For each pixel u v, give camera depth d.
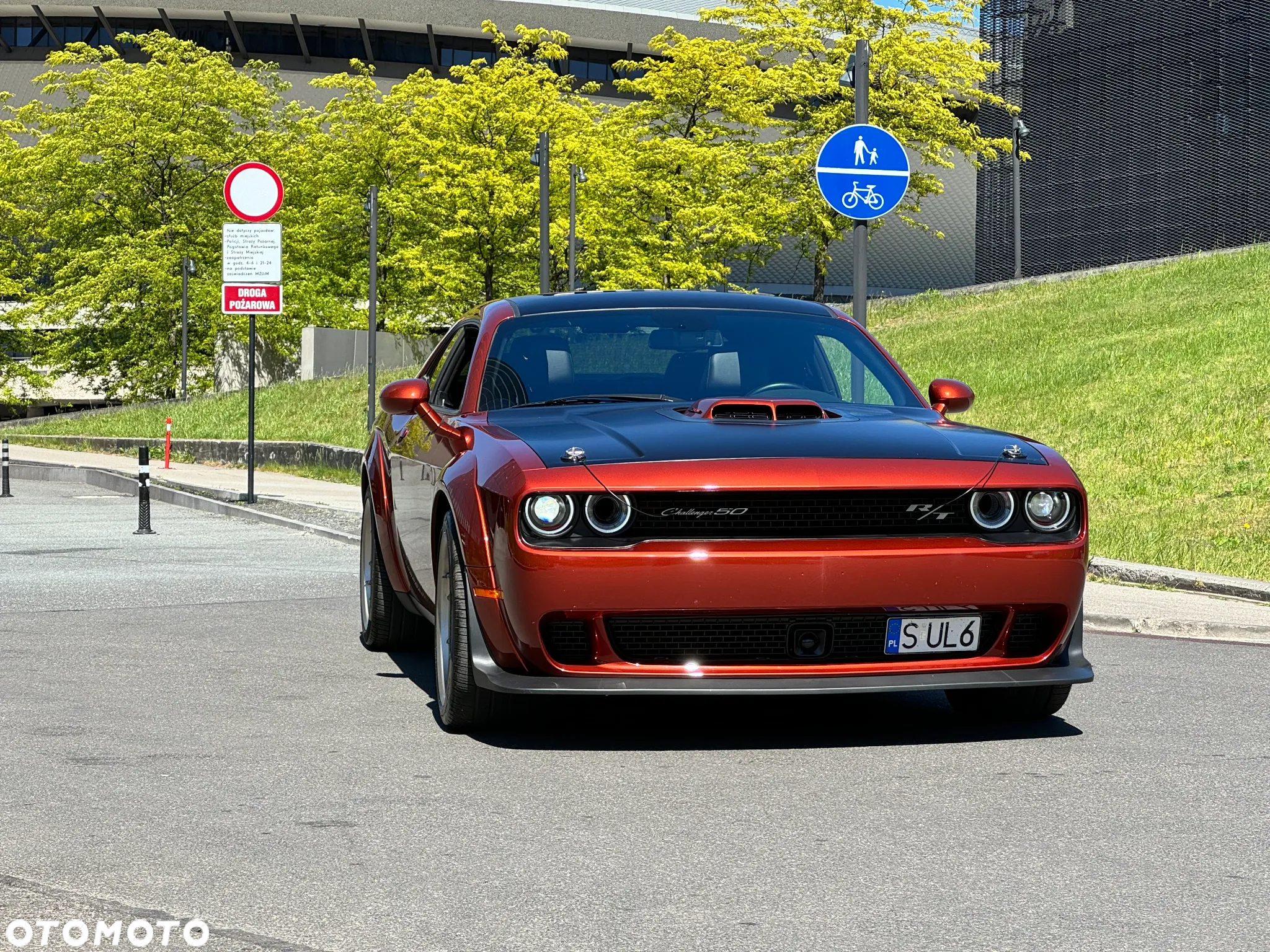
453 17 82.31
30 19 84.75
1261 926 3.76
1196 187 52.09
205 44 84.19
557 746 5.93
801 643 5.52
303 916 3.86
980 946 3.61
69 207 49.88
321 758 5.72
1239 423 18.86
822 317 7.36
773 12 43.31
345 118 48.22
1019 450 5.89
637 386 6.72
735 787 5.24
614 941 3.66
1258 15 50.06
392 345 41.56
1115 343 26.34
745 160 43.12
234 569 12.98
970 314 33.62
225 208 49.16
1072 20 57.38
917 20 43.06
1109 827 4.71
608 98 84.44
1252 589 10.98
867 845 4.51
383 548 7.90
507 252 41.94
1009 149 45.03
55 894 4.05
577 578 5.38
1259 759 5.68
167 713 6.63
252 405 20.17
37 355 53.19
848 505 5.53
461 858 4.38
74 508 21.22
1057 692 6.26
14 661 8.12
